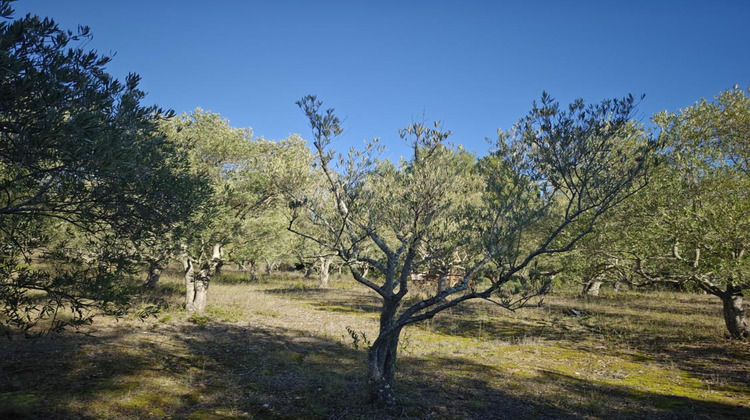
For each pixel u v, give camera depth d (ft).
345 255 20.03
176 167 18.44
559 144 15.44
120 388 20.08
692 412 20.52
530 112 16.08
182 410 18.37
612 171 15.64
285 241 45.55
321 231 20.84
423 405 20.38
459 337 39.45
